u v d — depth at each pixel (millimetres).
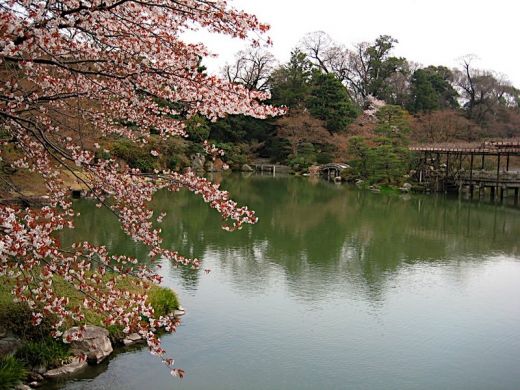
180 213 19016
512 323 9102
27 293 6496
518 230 18203
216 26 4723
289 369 7059
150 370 6707
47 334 6621
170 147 29000
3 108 5438
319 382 6742
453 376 7078
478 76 50781
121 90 5801
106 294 5461
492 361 7605
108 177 5926
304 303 9711
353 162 36375
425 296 10438
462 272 12352
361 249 14461
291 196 26562
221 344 7715
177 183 5684
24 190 13109
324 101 44500
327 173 40312
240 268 11883
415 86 53625
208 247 13812
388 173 32594
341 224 18453
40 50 4531
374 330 8570
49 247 4512
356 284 11062
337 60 57281
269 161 46281
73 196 19281
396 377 6996
